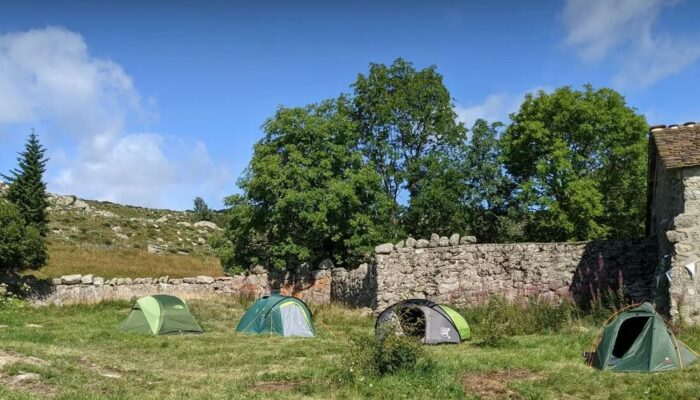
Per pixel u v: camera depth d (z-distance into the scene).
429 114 33.19
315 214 25.78
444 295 20.91
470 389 9.29
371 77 33.47
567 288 18.98
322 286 25.98
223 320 21.20
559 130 30.59
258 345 15.16
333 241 27.94
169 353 13.72
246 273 28.17
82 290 27.02
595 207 28.41
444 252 21.33
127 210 76.56
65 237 52.00
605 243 18.78
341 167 28.20
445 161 31.97
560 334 14.45
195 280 28.34
